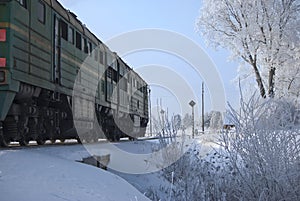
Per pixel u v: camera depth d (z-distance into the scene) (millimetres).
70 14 14820
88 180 5812
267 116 7602
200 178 9148
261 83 24391
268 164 7305
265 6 23828
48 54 11875
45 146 11469
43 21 11531
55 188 5113
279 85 23328
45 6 11719
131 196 5871
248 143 7523
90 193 5254
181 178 9727
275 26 23734
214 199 8180
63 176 5668
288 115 7625
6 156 6324
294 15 23812
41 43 11312
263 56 24188
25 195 4695
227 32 25266
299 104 8180
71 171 6031
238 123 7730
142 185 9164
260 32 23984
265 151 7348
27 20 10281
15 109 10344
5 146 10430
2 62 9102
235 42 24438
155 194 8484
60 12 13195
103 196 5293
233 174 8008
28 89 10523
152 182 9609
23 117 10703
